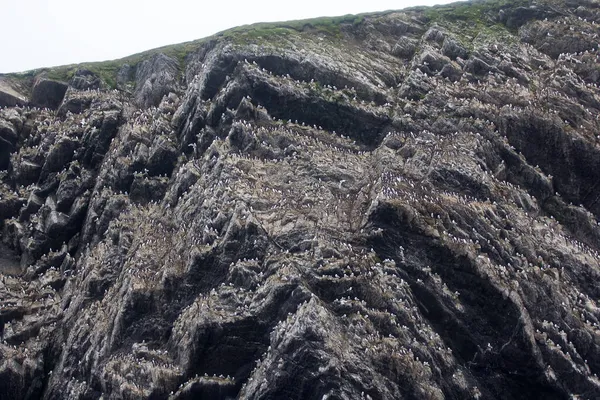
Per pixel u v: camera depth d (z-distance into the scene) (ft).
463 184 234.58
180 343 204.03
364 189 235.40
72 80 335.26
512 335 196.65
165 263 225.56
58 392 217.15
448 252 207.31
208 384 193.57
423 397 180.24
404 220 212.02
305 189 236.84
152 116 292.20
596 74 276.00
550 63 287.69
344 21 336.49
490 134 255.09
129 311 217.15
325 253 208.33
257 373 187.83
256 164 247.09
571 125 256.11
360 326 188.24
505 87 272.51
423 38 316.40
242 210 222.07
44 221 269.44
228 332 198.49
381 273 203.21
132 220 254.68
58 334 233.96
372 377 177.68
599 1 309.83
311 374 177.58
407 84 285.23
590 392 188.75
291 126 270.87
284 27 328.70
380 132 272.31
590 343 196.34
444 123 263.29
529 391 194.39
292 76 288.51
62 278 252.42
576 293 208.23
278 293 198.49
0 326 235.81
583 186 248.73
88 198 273.13
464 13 329.31
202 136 269.23
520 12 318.04
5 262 264.11
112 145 285.43
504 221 223.71
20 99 328.70
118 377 200.23
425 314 202.08
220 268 215.72
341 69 291.79
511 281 204.13
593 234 235.20
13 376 221.46
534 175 246.88
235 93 275.18
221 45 304.71
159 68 327.88
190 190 249.14
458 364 194.80
